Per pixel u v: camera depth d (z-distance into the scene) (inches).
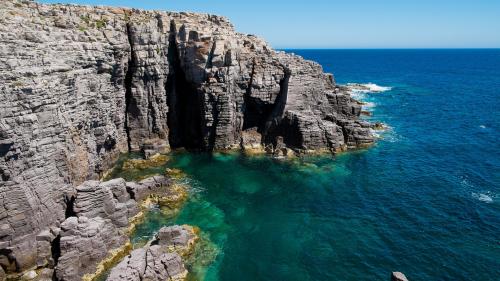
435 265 1552.7
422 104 4921.3
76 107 1820.9
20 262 1402.6
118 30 2445.9
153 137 2763.3
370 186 2313.0
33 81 1481.3
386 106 4761.3
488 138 3312.0
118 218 1711.4
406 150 2965.1
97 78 2112.5
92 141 2038.6
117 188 1822.1
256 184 2322.8
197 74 2677.2
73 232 1460.4
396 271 1502.2
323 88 3218.5
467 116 4188.0
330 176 2448.3
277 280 1472.7
